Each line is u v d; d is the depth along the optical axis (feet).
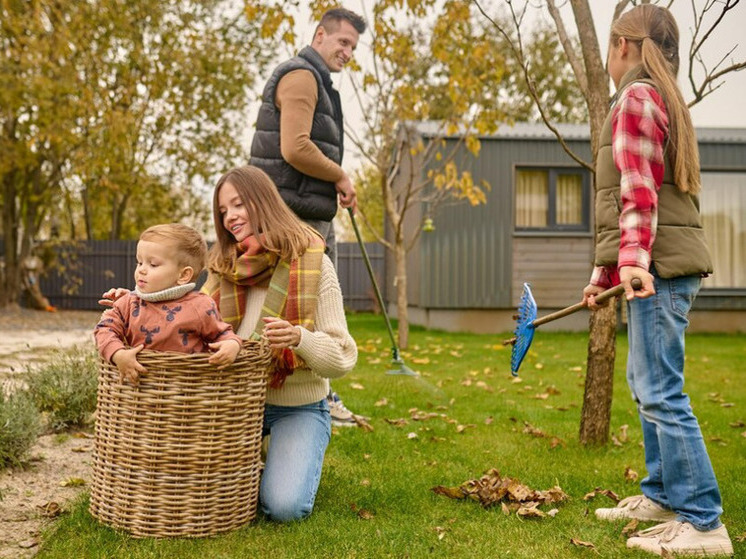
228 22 62.13
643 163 7.76
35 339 31.71
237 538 8.17
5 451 10.71
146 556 7.57
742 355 28.73
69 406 13.33
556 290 40.14
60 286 61.11
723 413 16.65
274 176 12.69
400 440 13.12
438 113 45.75
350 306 60.95
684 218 7.99
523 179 40.50
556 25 12.89
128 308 8.35
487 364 24.44
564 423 14.89
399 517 9.03
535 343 32.35
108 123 46.88
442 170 39.29
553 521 9.00
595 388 12.85
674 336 8.00
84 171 49.08
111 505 8.32
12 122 48.62
